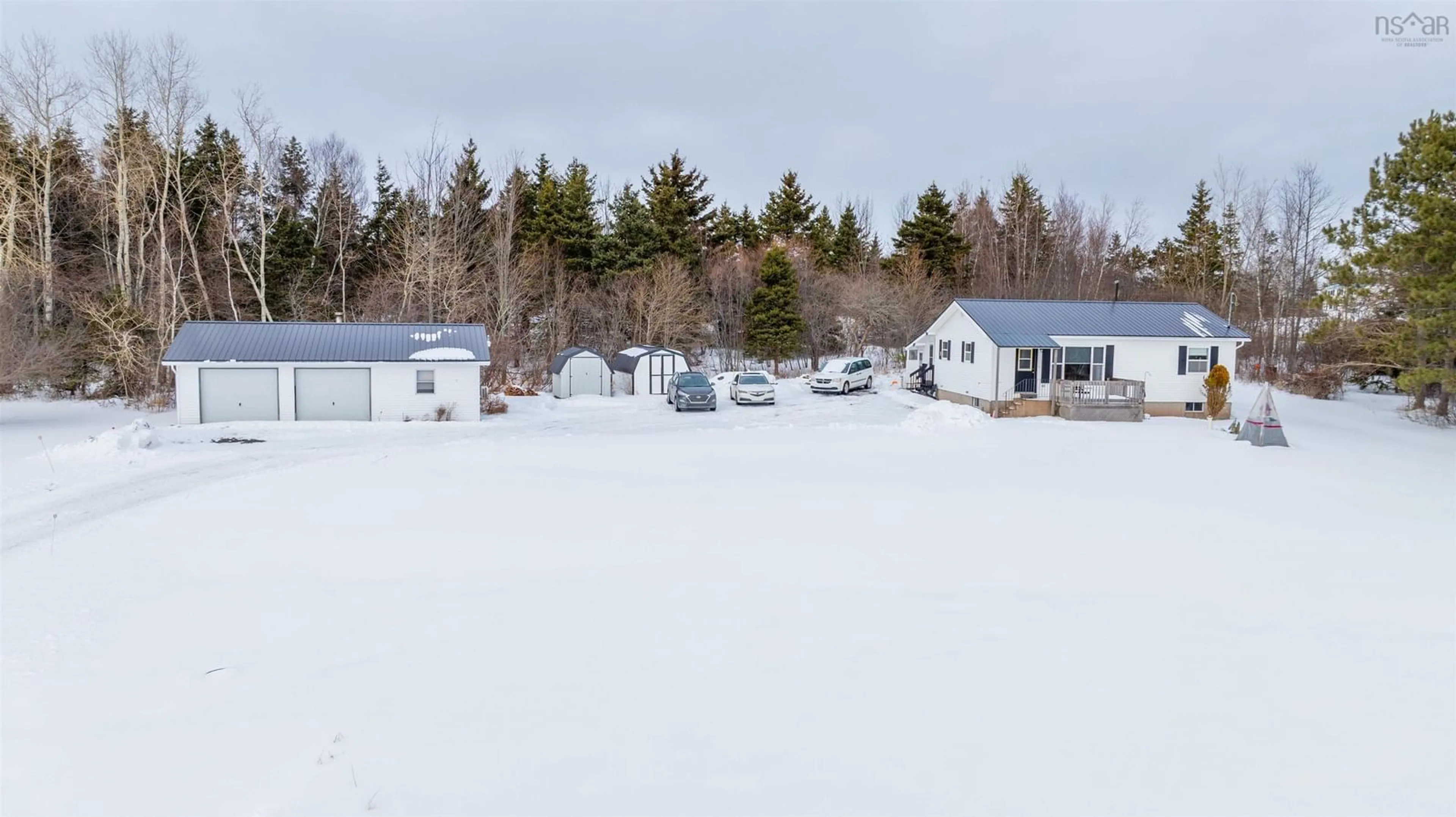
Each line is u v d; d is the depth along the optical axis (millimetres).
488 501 13352
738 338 50219
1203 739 5184
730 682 6086
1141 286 58469
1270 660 6617
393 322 34062
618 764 4801
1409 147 26016
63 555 9938
